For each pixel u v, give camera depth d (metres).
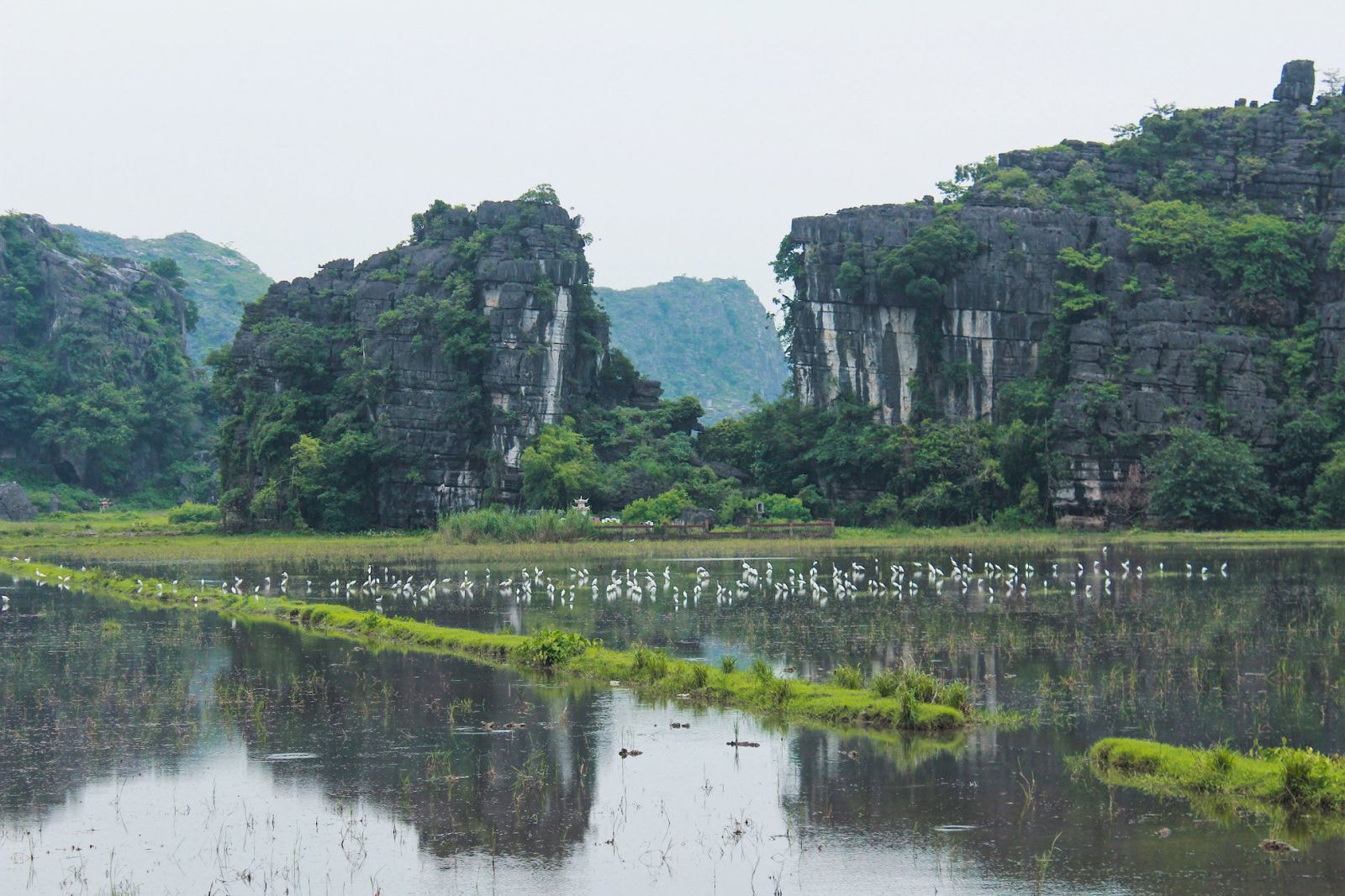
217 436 163.25
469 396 146.88
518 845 29.00
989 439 141.88
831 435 146.38
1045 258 146.38
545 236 150.12
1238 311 143.62
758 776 33.53
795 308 153.38
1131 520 133.62
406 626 59.03
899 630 57.16
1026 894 25.23
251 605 70.94
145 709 43.12
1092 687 43.41
